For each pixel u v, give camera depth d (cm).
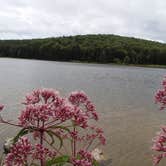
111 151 1903
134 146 2016
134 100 4062
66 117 378
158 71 11262
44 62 13875
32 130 369
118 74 8862
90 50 14888
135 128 2491
